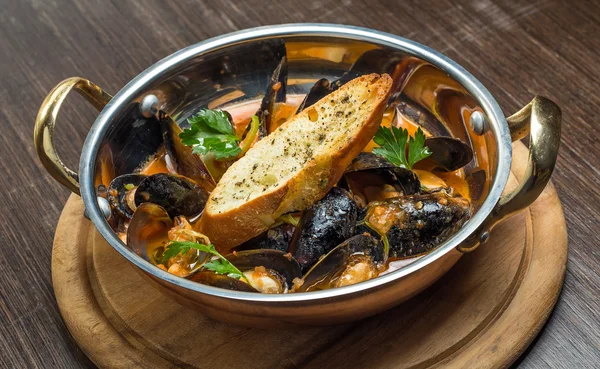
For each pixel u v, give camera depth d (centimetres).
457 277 51
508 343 49
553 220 54
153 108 56
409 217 50
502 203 47
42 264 56
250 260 49
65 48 69
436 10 69
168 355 50
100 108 55
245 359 50
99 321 52
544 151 46
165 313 51
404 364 49
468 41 67
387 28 68
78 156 62
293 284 49
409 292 47
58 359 52
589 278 53
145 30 70
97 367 51
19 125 64
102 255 54
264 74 59
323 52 58
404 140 52
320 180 51
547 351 51
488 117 51
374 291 45
